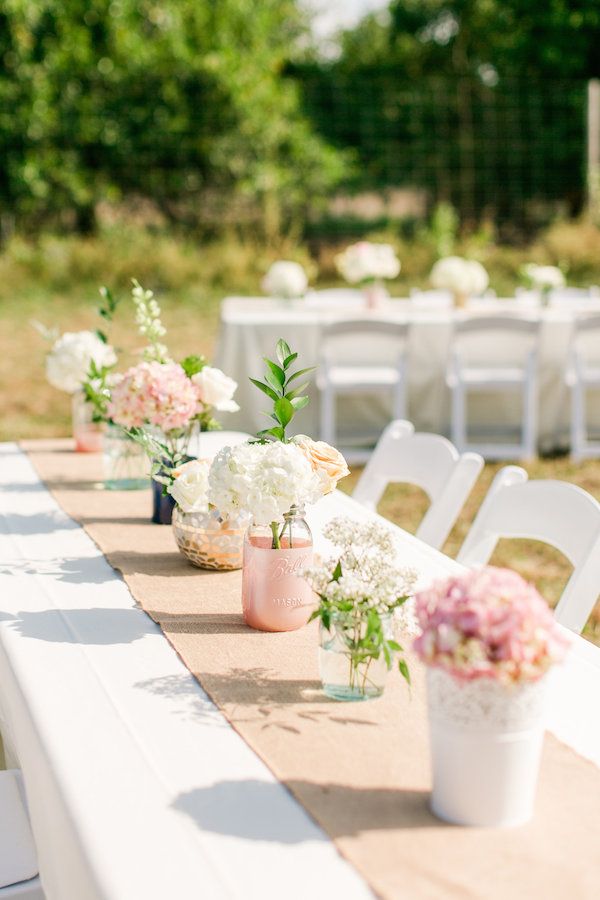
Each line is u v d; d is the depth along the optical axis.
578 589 2.09
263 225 13.98
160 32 14.24
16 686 1.54
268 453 1.63
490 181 16.05
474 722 1.12
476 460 2.65
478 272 6.80
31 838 1.58
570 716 1.45
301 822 1.17
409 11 19.22
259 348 5.90
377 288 6.79
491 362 6.21
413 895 1.03
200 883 1.05
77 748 1.33
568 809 1.19
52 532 2.35
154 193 14.45
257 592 1.73
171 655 1.64
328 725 1.40
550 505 2.28
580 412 6.12
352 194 16.11
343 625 1.44
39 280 11.86
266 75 14.88
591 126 13.47
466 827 1.15
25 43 13.16
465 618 1.10
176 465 2.32
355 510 2.56
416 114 16.02
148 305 2.37
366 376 6.02
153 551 2.20
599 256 12.12
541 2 17.56
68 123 13.75
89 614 1.82
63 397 7.89
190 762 1.30
